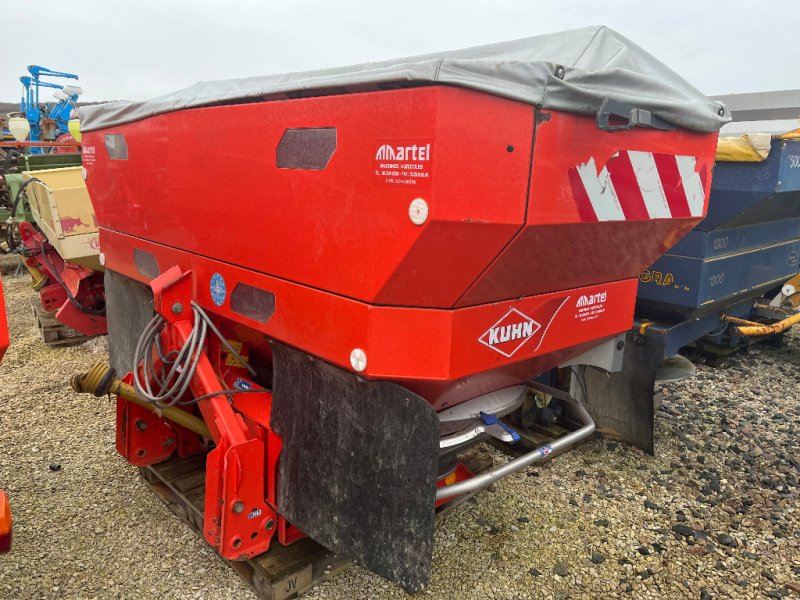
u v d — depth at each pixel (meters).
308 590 2.45
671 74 2.29
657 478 3.54
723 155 3.71
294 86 1.81
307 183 1.84
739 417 4.45
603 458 3.76
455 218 1.51
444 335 1.77
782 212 4.42
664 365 4.13
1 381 4.82
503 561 2.73
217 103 2.20
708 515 3.17
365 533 1.92
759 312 5.34
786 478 3.59
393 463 1.82
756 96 14.20
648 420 3.74
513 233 1.65
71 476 3.37
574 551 2.83
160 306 2.51
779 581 2.68
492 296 1.89
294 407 2.12
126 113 2.89
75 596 2.44
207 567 2.62
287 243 1.97
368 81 1.56
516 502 3.22
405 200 1.53
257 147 2.04
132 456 3.05
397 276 1.63
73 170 5.76
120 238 3.23
